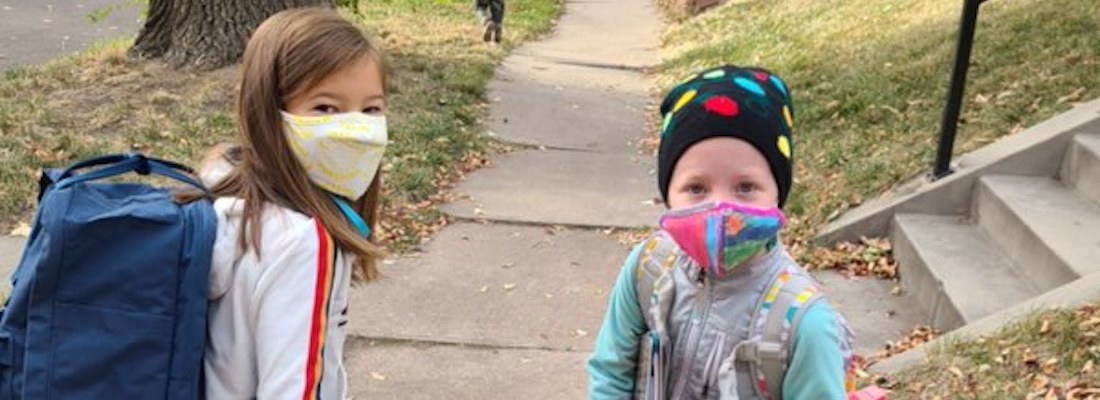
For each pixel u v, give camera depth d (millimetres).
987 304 4387
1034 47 6922
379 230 5859
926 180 5680
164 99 7770
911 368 3809
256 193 1816
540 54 12445
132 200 1780
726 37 12469
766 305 1862
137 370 1678
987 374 3607
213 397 1789
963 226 5402
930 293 4758
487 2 12383
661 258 2018
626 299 2080
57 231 1661
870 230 5625
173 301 1696
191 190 1856
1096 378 3414
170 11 8789
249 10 8648
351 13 13008
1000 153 5555
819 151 6824
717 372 1895
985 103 6426
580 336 4699
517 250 5793
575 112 9430
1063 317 3729
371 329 4633
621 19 16141
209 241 1733
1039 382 3473
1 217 5723
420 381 4191
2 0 16438
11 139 6621
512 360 4414
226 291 1765
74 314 1669
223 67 8508
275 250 1759
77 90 7961
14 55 12336
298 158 1870
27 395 1657
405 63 10016
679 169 1917
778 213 1819
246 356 1777
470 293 5133
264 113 1858
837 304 4945
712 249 1808
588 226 6297
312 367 1753
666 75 11375
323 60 1847
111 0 16844
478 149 7801
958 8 8812
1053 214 4855
